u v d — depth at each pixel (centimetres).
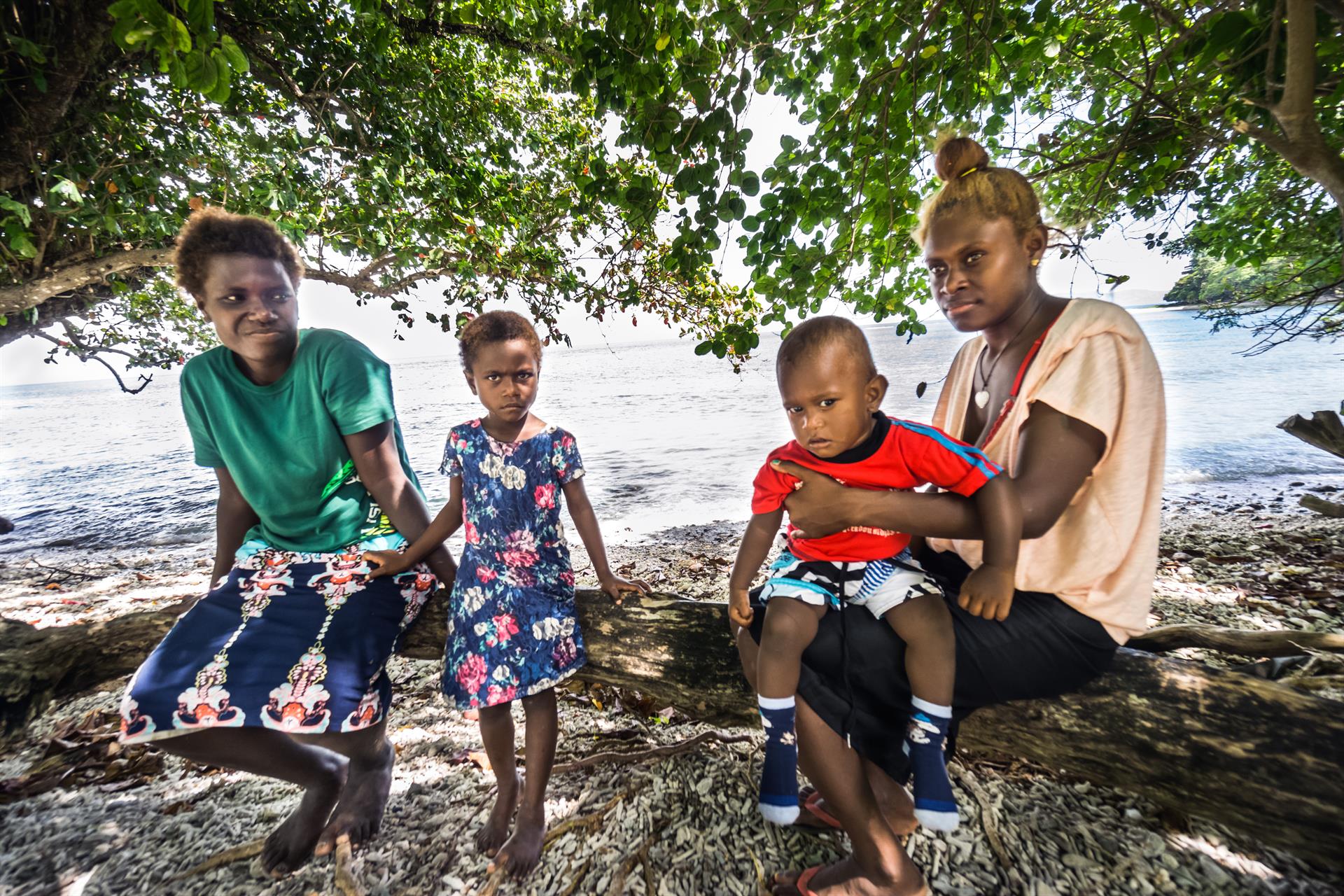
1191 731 178
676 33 336
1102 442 156
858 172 408
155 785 263
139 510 1291
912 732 161
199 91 224
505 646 203
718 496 1134
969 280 166
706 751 265
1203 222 845
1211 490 1027
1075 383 156
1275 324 858
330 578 212
